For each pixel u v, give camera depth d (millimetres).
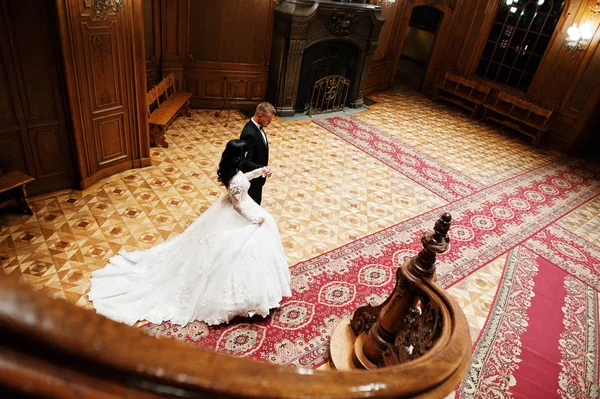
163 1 7578
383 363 3033
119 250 4750
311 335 4059
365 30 9453
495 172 8266
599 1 8852
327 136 8633
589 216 7219
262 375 519
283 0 8359
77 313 383
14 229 4836
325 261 5078
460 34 11492
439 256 5547
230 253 3777
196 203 5793
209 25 8203
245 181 3742
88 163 5637
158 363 410
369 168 7586
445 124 10430
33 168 5242
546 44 9992
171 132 7699
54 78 4969
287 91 8953
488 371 4023
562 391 3941
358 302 4539
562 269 5723
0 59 4535
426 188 7219
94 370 374
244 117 8852
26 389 339
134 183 6008
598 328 4785
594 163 9570
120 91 5707
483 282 5223
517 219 6730
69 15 4738
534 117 10297
